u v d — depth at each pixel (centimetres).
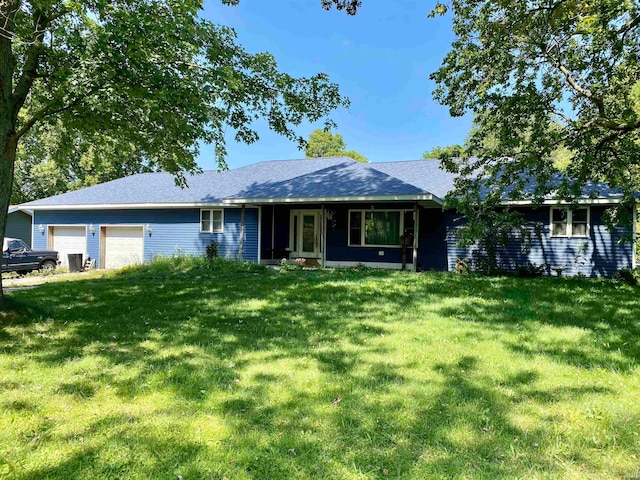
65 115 714
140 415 293
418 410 301
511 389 339
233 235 1581
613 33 768
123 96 636
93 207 1736
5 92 569
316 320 590
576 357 420
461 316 614
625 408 304
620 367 390
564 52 837
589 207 1246
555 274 1275
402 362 407
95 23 582
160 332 521
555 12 781
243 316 616
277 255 1602
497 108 922
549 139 944
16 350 439
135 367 390
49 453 244
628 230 1198
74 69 564
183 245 1656
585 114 952
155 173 2053
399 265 1455
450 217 1403
